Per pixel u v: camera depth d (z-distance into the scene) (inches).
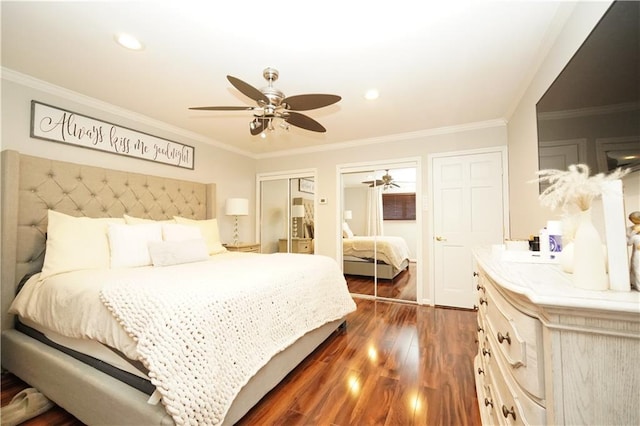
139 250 85.4
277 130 138.5
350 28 63.6
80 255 76.6
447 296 134.3
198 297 49.8
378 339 96.0
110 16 59.9
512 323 33.9
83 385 51.6
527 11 58.4
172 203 125.0
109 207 101.4
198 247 96.7
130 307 47.1
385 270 153.9
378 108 110.5
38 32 65.0
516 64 78.9
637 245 28.2
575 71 49.6
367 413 58.6
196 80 87.8
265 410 59.6
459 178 132.6
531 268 42.0
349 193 163.2
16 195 76.4
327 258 104.2
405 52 73.2
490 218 126.3
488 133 126.7
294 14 59.2
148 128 120.3
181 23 62.1
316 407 60.5
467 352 85.5
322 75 85.0
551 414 26.6
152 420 42.3
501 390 39.9
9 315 74.1
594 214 45.4
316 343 85.5
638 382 24.2
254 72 83.1
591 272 28.7
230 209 150.3
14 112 82.3
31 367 62.7
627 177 40.2
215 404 44.3
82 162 97.3
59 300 59.3
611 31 38.9
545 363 27.8
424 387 67.4
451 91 95.9
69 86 91.1
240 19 60.7
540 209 78.8
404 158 144.9
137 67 80.4
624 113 36.5
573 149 50.4
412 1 55.7
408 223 148.7
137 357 44.4
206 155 149.5
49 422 56.0
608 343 24.9
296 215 178.5
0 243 73.9
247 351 54.3
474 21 61.5
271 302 64.3
